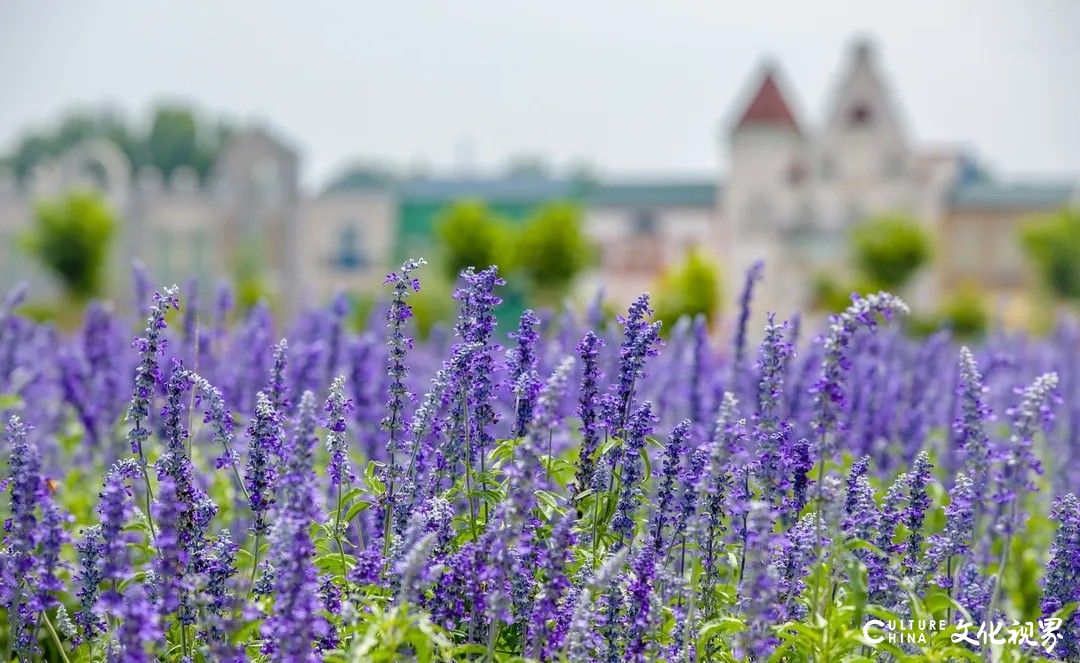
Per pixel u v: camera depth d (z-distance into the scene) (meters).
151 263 82.38
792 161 84.06
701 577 6.42
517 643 6.33
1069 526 6.68
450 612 6.00
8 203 83.44
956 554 6.75
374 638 5.25
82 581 6.37
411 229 87.75
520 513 5.60
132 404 6.46
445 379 6.70
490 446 7.14
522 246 68.44
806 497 6.58
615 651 5.89
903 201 83.31
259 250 79.69
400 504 6.60
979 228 88.50
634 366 6.83
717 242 87.19
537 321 7.05
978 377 6.41
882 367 11.72
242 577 6.06
